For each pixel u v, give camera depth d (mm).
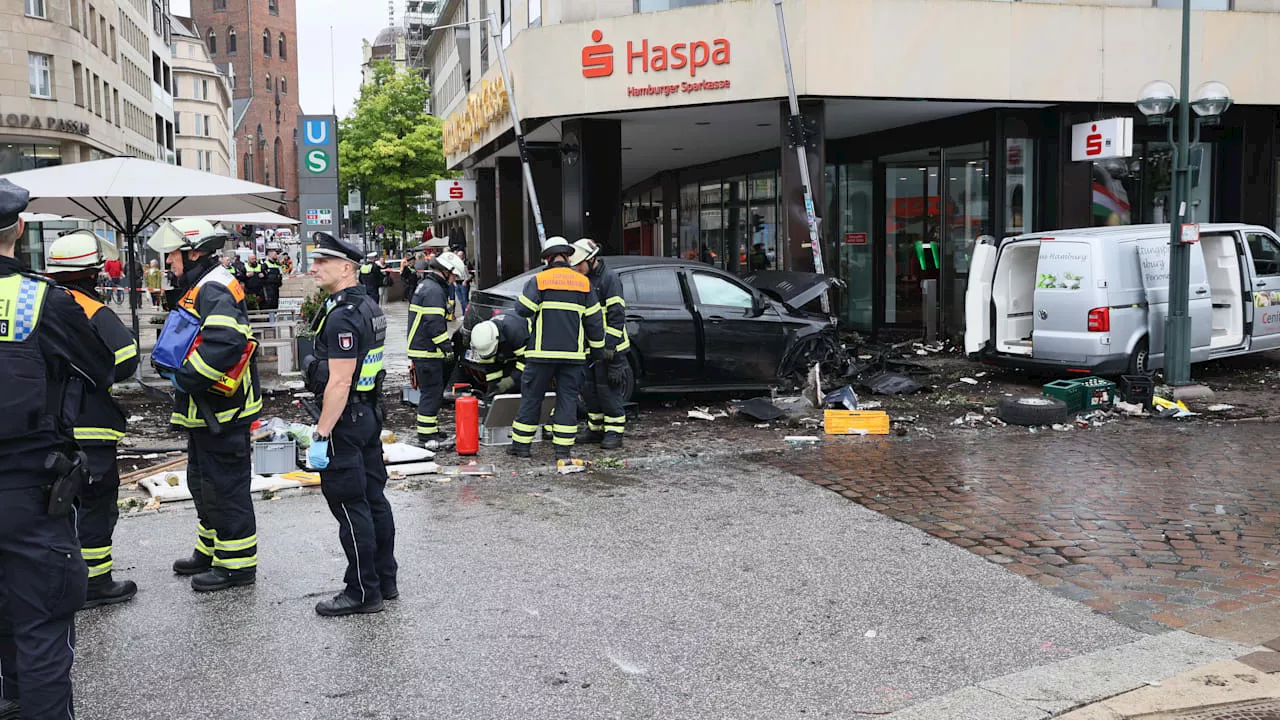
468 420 8758
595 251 8672
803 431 9875
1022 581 5414
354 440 4902
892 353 16203
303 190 27141
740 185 23516
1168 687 4059
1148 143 17156
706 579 5473
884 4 15234
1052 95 15984
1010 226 16766
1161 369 11961
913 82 15477
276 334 15328
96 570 5121
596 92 16547
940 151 18047
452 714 3936
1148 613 4941
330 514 6832
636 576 5531
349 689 4164
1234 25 16609
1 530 3363
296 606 5145
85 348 3533
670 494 7355
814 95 15219
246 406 5320
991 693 4055
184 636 4754
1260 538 6160
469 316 10844
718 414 10852
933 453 8750
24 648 3451
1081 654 4441
